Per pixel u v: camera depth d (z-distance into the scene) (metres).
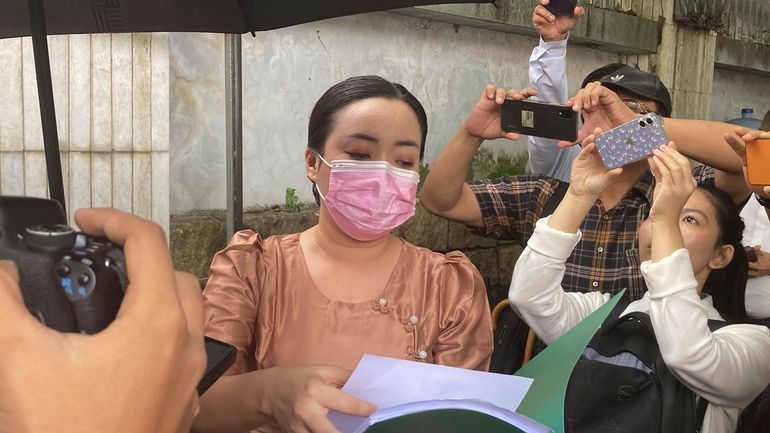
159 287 0.53
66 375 0.48
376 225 1.36
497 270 5.22
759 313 2.40
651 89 2.60
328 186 1.39
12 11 1.48
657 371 1.60
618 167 1.66
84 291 0.53
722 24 6.62
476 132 2.25
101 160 3.14
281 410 1.07
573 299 1.89
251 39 3.95
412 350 1.35
